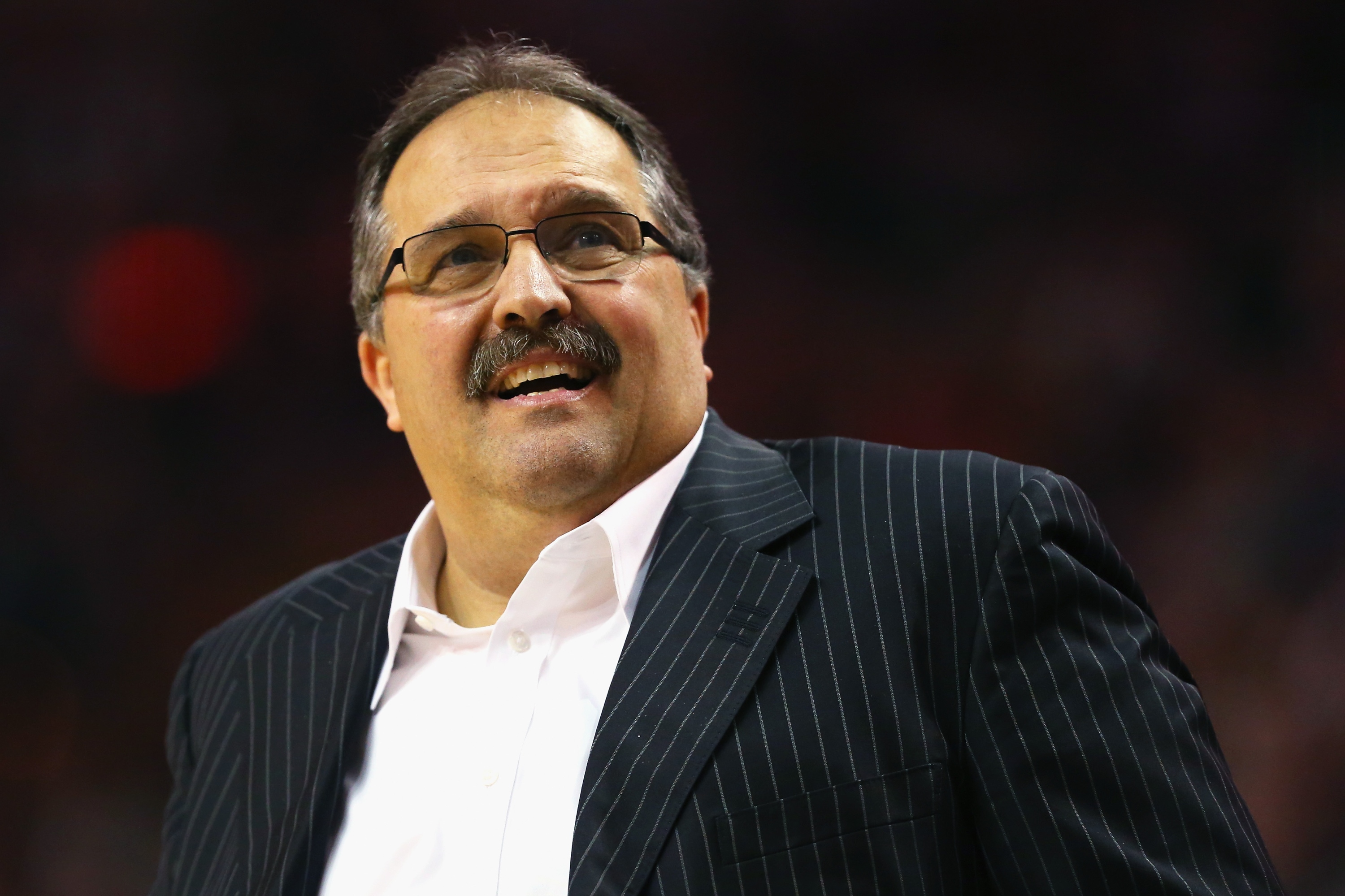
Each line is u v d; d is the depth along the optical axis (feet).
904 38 76.64
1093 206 72.33
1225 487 63.72
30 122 73.36
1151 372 67.77
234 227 75.05
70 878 58.34
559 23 77.00
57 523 69.97
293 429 73.92
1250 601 60.34
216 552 71.61
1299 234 67.46
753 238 77.56
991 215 74.13
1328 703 54.95
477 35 76.38
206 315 73.97
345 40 75.66
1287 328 66.03
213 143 74.95
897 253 75.56
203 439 73.00
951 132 75.61
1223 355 66.85
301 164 75.66
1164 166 70.95
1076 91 73.56
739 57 77.87
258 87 75.41
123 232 73.92
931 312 74.13
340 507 73.20
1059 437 69.15
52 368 71.92
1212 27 70.90
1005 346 71.92
